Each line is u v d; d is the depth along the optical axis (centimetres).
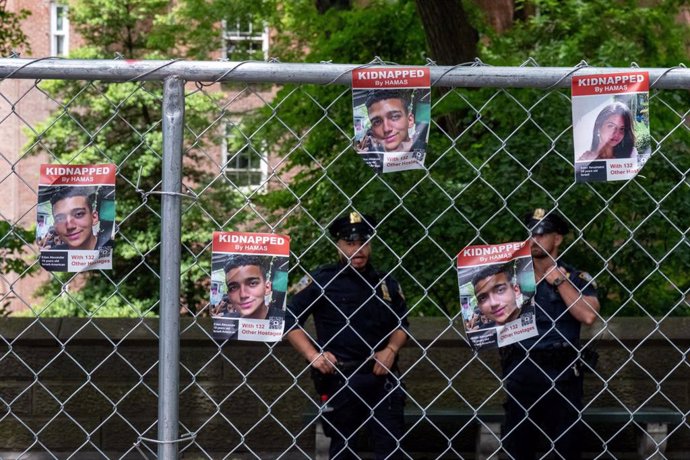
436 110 795
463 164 734
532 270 327
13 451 634
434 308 769
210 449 641
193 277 1246
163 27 1568
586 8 1176
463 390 646
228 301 312
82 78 313
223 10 1447
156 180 1723
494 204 717
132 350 637
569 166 712
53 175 311
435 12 1043
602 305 745
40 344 632
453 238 728
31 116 1936
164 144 310
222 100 1472
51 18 2744
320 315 484
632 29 1184
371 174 737
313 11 1280
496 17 1623
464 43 1061
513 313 326
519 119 736
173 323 306
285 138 1098
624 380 648
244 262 312
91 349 636
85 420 637
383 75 313
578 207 718
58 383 635
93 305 1623
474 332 327
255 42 1587
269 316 312
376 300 480
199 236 1507
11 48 1264
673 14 1257
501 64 1138
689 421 614
